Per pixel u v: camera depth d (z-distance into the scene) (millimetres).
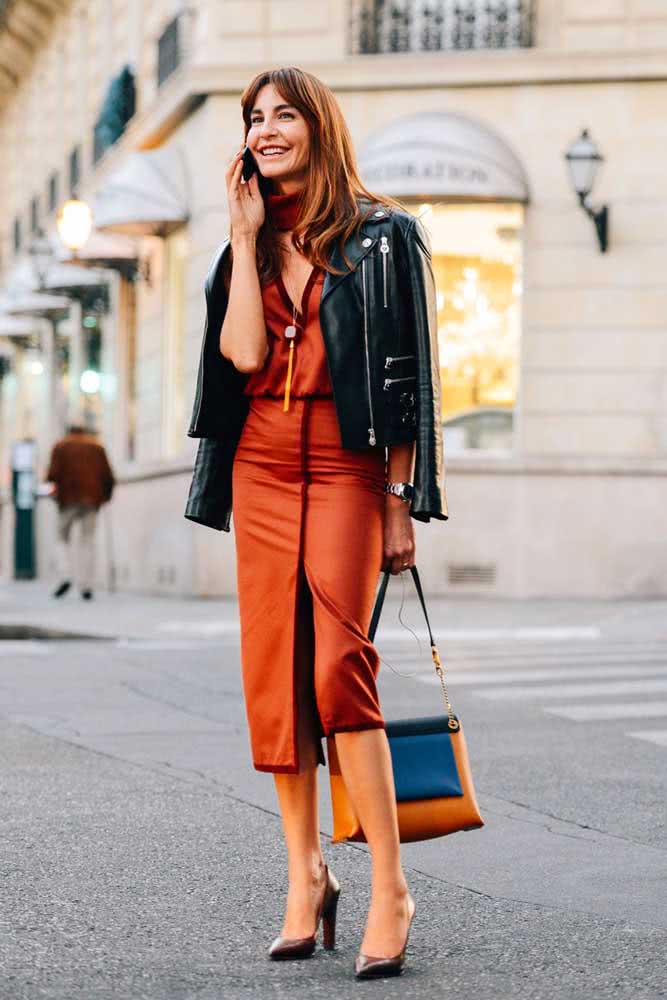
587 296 22625
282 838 6891
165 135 26766
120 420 30344
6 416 43000
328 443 4875
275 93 4895
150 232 26297
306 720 4961
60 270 31500
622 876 6199
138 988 4621
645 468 22156
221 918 5473
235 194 4918
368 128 23000
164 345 26953
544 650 15547
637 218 22562
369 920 4777
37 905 5648
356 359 4836
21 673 13719
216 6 23781
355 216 4914
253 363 4863
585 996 4539
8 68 43531
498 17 22906
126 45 31203
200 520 5082
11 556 37500
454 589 22406
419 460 4871
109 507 28766
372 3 23234
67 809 7562
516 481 22328
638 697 11727
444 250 22750
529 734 9969
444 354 22812
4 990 4598
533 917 5520
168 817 7367
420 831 4902
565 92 22641
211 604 22203
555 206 22641
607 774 8547
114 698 12016
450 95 22828
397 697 11789
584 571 22234
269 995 4547
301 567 4883
